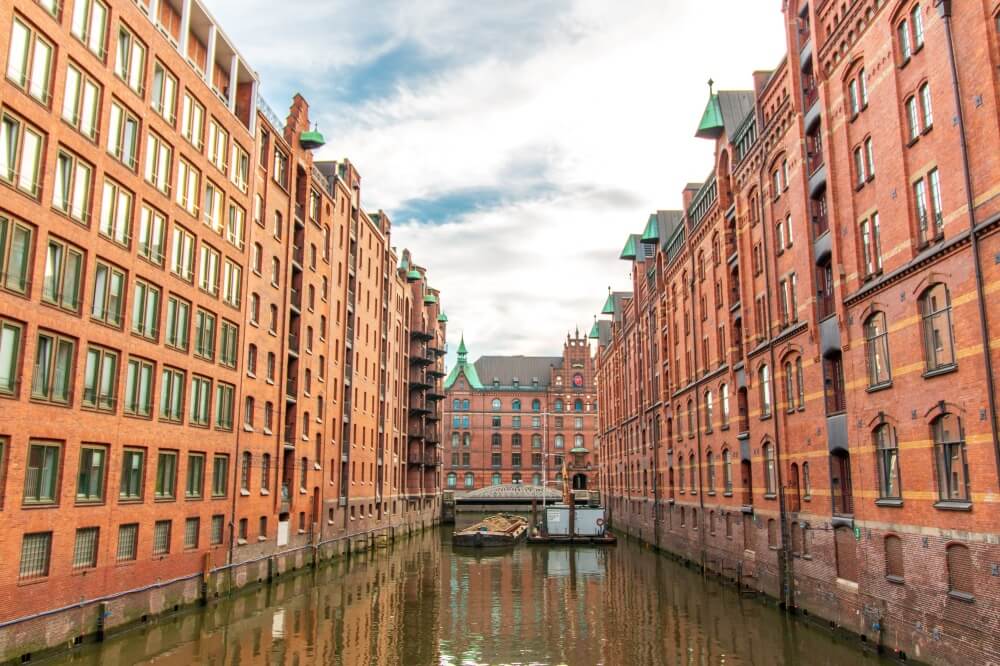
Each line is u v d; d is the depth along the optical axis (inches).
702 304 1707.7
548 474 4945.9
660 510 2142.0
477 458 4958.2
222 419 1293.1
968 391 696.4
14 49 799.1
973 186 689.0
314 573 1627.7
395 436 2650.1
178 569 1118.4
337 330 1943.9
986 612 662.5
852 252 940.0
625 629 1035.3
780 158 1200.2
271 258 1513.3
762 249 1274.6
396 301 2723.9
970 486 694.5
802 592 1094.4
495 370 5211.6
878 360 882.1
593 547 2327.8
